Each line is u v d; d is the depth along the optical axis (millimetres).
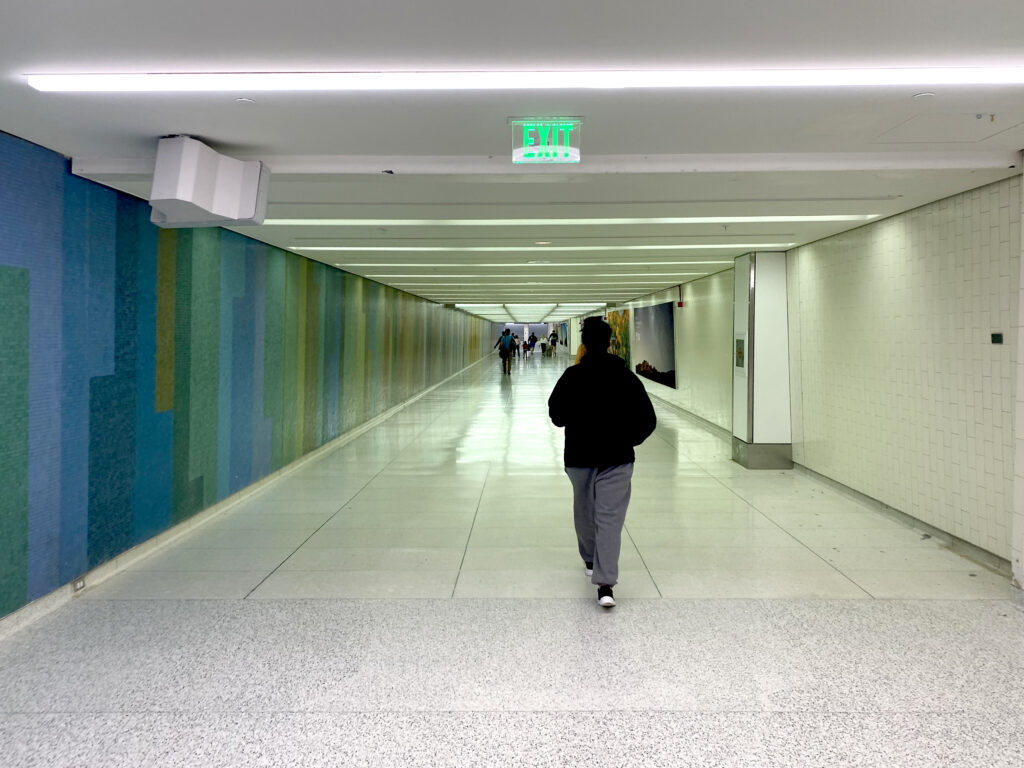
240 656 3141
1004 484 4180
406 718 2607
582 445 3756
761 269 7652
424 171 3850
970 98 2875
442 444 9758
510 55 2502
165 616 3613
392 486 6973
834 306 6508
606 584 3670
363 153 3742
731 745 2416
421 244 7000
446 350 22844
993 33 2322
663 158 3816
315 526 5445
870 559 4512
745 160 3814
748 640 3281
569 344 45219
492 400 16219
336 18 2205
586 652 3162
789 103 2939
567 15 2195
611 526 3699
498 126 3250
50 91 2789
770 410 7758
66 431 3805
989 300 4281
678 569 4324
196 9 2141
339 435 9734
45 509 3637
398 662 3076
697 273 10375
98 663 3070
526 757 2352
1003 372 4172
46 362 3625
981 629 3387
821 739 2449
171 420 5016
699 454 8836
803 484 6957
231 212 3611
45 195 3594
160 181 3328
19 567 3443
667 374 14203
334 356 9453
